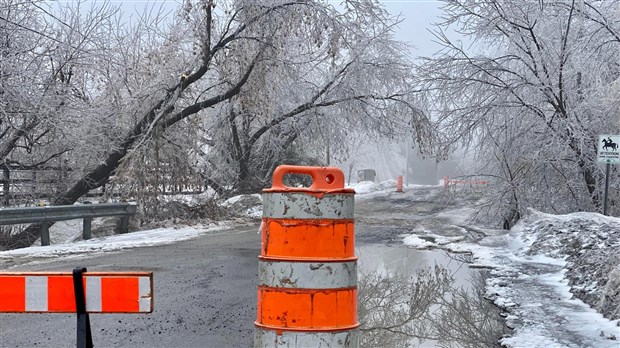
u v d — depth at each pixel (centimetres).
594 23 2255
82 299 406
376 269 1380
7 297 411
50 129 2416
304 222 368
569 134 2223
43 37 2353
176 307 915
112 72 2694
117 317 850
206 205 2564
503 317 912
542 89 2225
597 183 2298
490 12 2283
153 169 2384
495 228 2434
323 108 3350
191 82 2558
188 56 2778
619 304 884
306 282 364
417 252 1703
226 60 2606
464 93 2366
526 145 2328
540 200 2405
